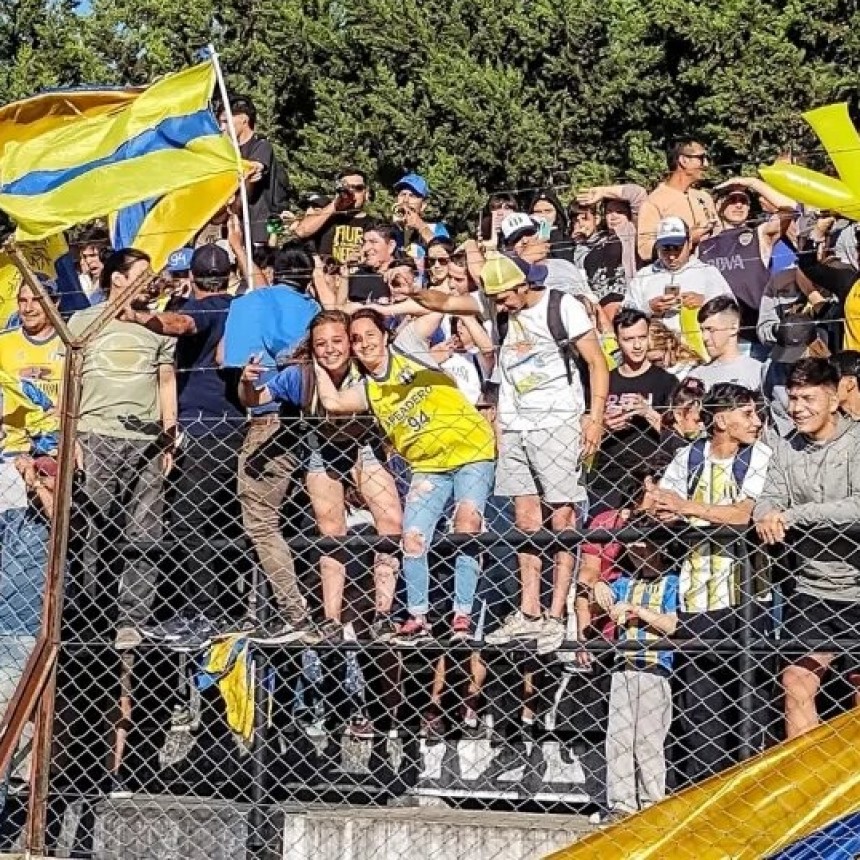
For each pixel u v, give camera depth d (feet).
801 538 33.53
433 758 37.91
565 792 36.91
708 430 36.40
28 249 43.27
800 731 33.30
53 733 37.24
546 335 38.09
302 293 43.86
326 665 38.93
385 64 91.66
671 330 40.11
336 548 37.47
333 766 38.63
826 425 33.55
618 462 37.50
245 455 37.52
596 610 36.45
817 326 40.19
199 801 37.14
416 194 48.08
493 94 84.84
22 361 40.34
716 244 43.01
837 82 78.89
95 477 38.70
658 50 85.15
